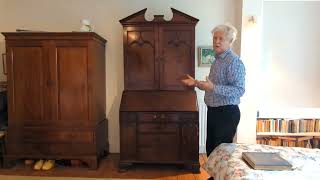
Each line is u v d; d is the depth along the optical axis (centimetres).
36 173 307
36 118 319
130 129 312
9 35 311
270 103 367
